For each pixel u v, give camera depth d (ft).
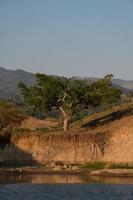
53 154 349.82
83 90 393.50
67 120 391.04
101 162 332.19
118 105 463.01
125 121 360.28
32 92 401.70
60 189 236.02
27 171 301.02
